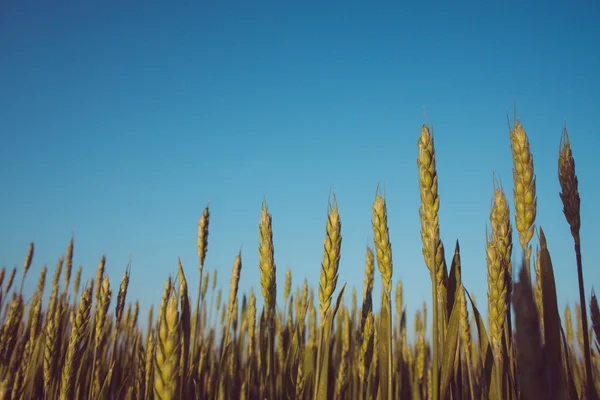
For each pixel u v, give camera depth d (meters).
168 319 0.39
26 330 0.87
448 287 0.49
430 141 0.46
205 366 0.77
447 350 0.46
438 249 0.46
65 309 0.70
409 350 0.90
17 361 0.77
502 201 0.48
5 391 0.59
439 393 0.44
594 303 0.53
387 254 0.48
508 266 0.45
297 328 0.63
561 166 0.43
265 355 0.73
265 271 0.57
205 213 0.71
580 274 0.41
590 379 0.40
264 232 0.58
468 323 0.54
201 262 0.70
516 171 0.46
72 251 1.02
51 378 0.64
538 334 0.33
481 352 0.49
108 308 0.67
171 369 0.38
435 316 0.43
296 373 0.62
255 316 0.81
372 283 0.68
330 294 0.52
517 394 0.43
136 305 0.95
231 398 0.77
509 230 0.46
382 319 0.51
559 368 0.34
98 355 0.69
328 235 0.52
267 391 0.71
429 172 0.45
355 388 0.68
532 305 0.33
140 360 0.71
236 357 0.82
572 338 0.72
